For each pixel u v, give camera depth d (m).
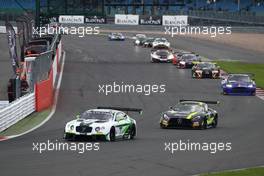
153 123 103.81
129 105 129.38
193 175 53.84
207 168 57.75
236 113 120.56
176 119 95.00
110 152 67.19
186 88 160.50
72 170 55.16
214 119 99.19
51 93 129.75
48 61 144.75
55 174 53.00
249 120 109.62
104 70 198.62
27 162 59.62
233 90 149.50
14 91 119.69
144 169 56.50
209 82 175.12
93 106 127.06
